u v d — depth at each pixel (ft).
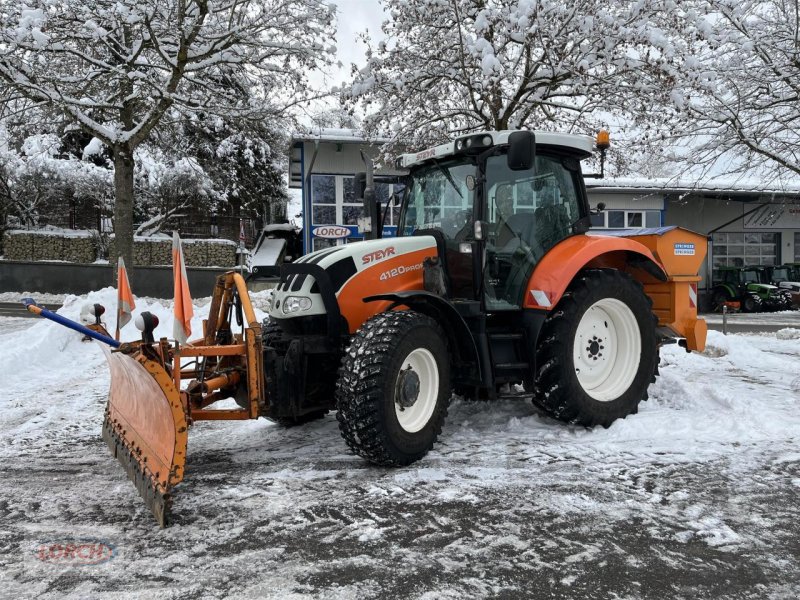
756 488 12.31
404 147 45.85
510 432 16.60
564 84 40.78
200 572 9.12
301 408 14.34
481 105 42.60
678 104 35.27
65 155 78.64
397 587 8.62
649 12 37.45
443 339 14.67
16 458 15.23
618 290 16.92
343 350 14.74
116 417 14.92
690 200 83.10
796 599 8.30
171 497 11.03
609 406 16.71
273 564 9.34
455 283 16.16
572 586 8.63
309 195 65.41
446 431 16.70
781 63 34.73
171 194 75.31
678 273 19.54
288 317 14.94
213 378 13.78
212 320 15.38
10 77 42.14
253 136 57.72
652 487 12.35
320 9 47.96
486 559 9.43
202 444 16.17
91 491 12.76
